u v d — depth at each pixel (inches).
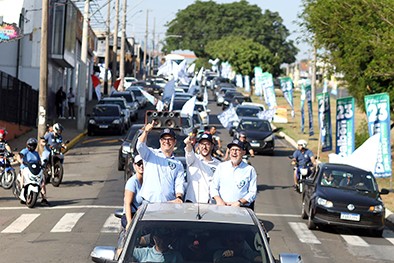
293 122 3100.4
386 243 971.3
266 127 2076.8
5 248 801.6
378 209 1010.1
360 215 995.9
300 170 1400.1
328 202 1010.7
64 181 1403.8
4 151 1284.4
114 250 417.7
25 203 1122.0
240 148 640.4
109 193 1261.1
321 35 1765.5
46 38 1684.3
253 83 5418.3
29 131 2245.3
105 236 880.3
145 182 576.1
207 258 404.8
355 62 1695.4
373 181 1075.9
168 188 576.4
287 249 871.1
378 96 1429.6
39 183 1100.5
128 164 1268.5
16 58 2492.6
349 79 1817.2
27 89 2233.0
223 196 644.7
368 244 951.6
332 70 1849.2
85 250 792.3
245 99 3472.0
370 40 1508.4
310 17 1755.7
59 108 2780.5
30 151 1108.5
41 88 1679.4
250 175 646.5
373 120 1438.2
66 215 1031.6
